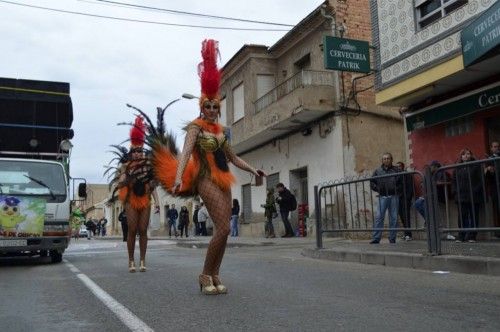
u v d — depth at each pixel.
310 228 18.59
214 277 5.61
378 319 4.18
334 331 3.82
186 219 26.58
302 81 17.44
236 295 5.42
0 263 10.21
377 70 13.60
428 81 11.77
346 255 8.78
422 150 13.33
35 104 10.97
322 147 18.25
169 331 3.96
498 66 10.60
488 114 11.39
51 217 9.76
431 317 4.21
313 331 3.83
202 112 5.50
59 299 5.59
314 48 18.69
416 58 12.26
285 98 18.36
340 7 17.66
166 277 7.15
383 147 17.83
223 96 24.61
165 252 12.98
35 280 7.29
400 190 8.66
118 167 8.09
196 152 5.36
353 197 9.48
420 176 8.17
